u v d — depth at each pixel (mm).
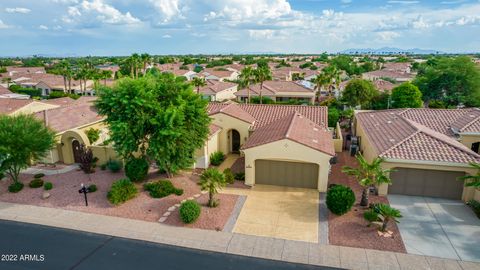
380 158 20453
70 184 23000
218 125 29734
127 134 20922
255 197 21391
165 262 14672
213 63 148500
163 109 21438
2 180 23938
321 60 182375
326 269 14258
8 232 17188
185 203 18016
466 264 14422
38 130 22719
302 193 22062
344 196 18109
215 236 16750
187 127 22438
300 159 22203
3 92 54812
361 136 31281
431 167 20438
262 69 56875
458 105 52625
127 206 19703
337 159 29438
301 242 16188
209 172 19516
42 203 20312
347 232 16969
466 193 20188
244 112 32406
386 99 51938
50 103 41688
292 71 104500
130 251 15500
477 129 27016
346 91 53938
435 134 24281
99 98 22453
